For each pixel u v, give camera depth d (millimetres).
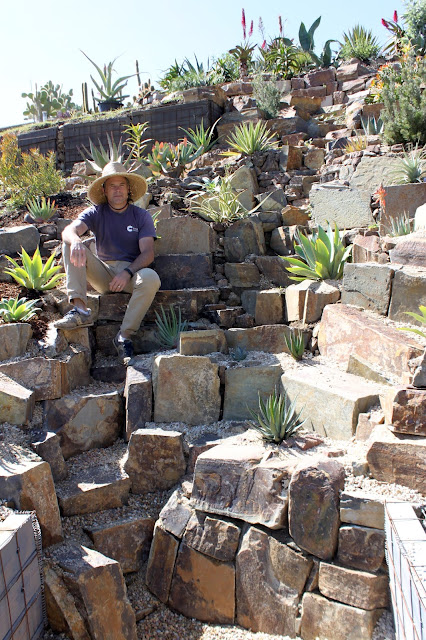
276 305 5051
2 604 2488
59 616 2934
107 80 12344
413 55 9062
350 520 2852
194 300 5020
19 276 5062
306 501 2947
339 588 2820
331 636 2811
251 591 3113
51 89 20141
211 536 3271
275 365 4137
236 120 9570
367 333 3992
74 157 10078
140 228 4754
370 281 4387
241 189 6742
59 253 5703
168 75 13859
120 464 3826
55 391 3943
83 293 4465
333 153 7664
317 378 3908
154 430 3787
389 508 2707
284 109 10133
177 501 3506
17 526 2732
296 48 13602
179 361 4051
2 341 4117
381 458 3035
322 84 11648
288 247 6012
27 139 10492
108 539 3408
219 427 3986
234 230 5883
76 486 3576
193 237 5586
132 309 4492
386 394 3316
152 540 3496
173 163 7852
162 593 3393
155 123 9688
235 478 3262
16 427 3707
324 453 3275
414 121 7223
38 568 2922
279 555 3031
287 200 6914
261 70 11523
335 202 6238
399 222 5363
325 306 4520
